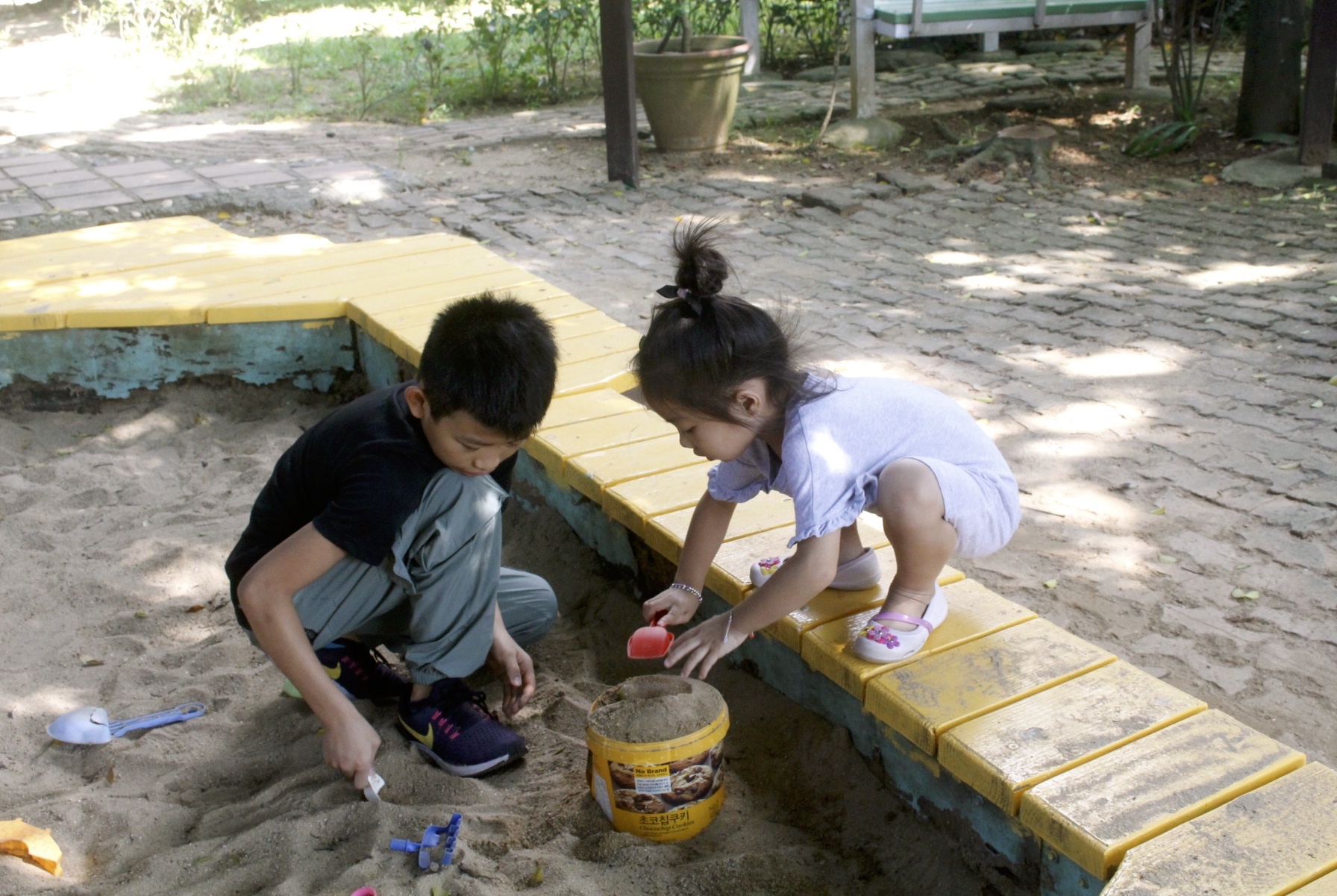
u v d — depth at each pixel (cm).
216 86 1201
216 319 466
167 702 296
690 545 260
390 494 231
